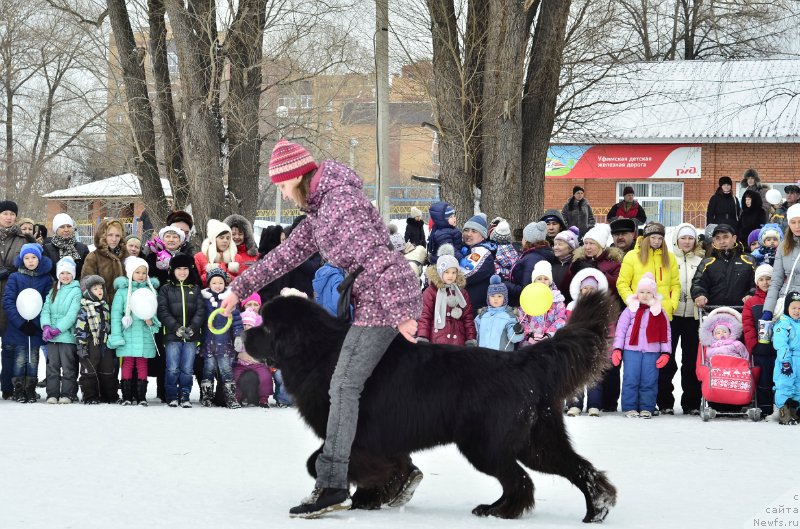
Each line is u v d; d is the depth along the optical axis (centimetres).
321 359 572
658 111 3412
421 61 1872
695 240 1177
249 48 1909
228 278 1170
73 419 991
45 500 602
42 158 4012
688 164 3356
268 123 2195
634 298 1110
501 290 1056
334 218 560
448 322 1056
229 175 1953
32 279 1189
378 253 556
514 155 1745
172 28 1847
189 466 731
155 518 552
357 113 4081
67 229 1289
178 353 1148
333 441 559
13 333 1175
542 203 1831
